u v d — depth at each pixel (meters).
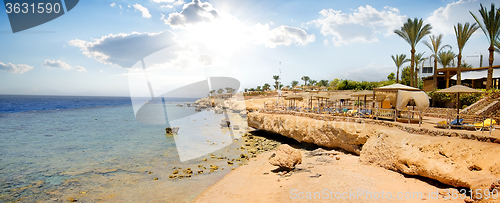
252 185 10.43
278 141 21.36
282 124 20.97
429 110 21.30
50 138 22.89
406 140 10.98
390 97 15.60
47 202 9.41
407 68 45.66
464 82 31.53
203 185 10.83
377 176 10.17
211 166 13.34
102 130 27.03
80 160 15.20
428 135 11.27
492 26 20.34
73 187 10.84
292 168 11.93
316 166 12.41
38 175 12.47
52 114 48.88
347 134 14.84
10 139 22.56
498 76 27.55
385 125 14.05
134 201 9.38
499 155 7.68
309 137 17.83
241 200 8.92
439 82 33.44
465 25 23.75
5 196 9.96
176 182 11.24
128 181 11.46
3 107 68.62
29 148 18.83
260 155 16.30
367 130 13.80
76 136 23.73
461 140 9.48
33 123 34.44
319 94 28.11
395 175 10.20
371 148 12.42
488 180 7.12
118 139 21.69
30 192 10.34
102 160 15.11
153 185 10.92
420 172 9.40
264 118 23.44
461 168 8.29
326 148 16.70
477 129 11.58
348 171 11.03
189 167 13.41
